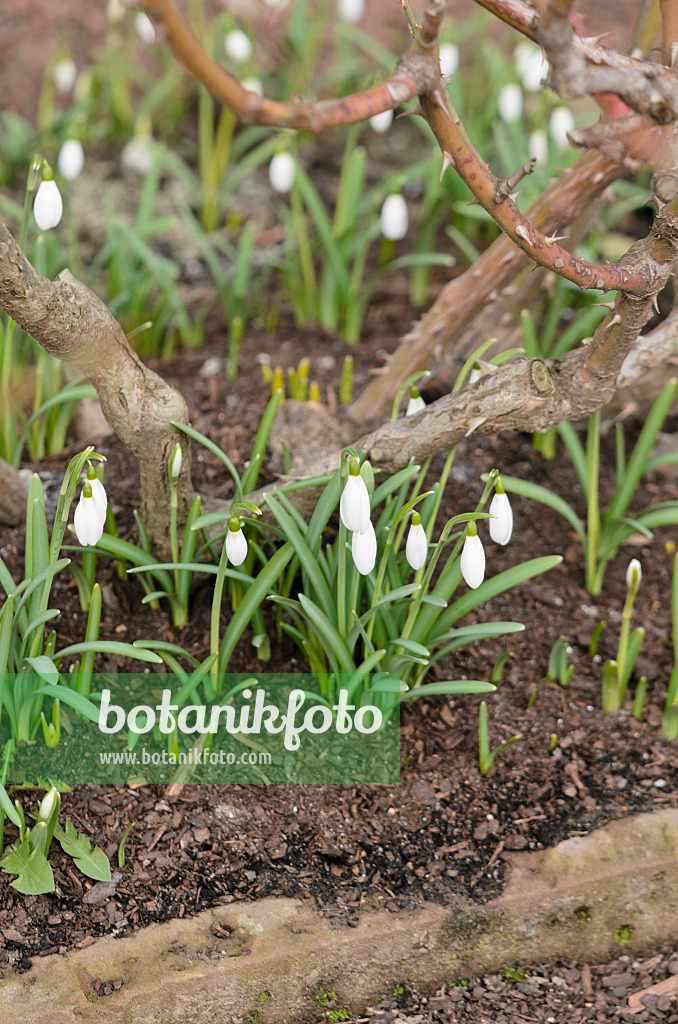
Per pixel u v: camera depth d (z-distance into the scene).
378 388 1.27
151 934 1.08
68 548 1.14
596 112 1.42
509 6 0.96
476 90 1.60
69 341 1.07
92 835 1.11
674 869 1.12
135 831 1.11
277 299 1.40
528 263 1.22
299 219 1.38
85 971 1.07
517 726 1.17
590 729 1.17
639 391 1.23
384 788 1.14
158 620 1.18
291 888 1.10
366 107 0.95
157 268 1.32
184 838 1.12
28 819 1.10
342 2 1.49
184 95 1.72
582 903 1.11
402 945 1.09
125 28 1.68
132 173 1.56
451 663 1.20
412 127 1.79
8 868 1.08
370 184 1.59
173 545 1.14
